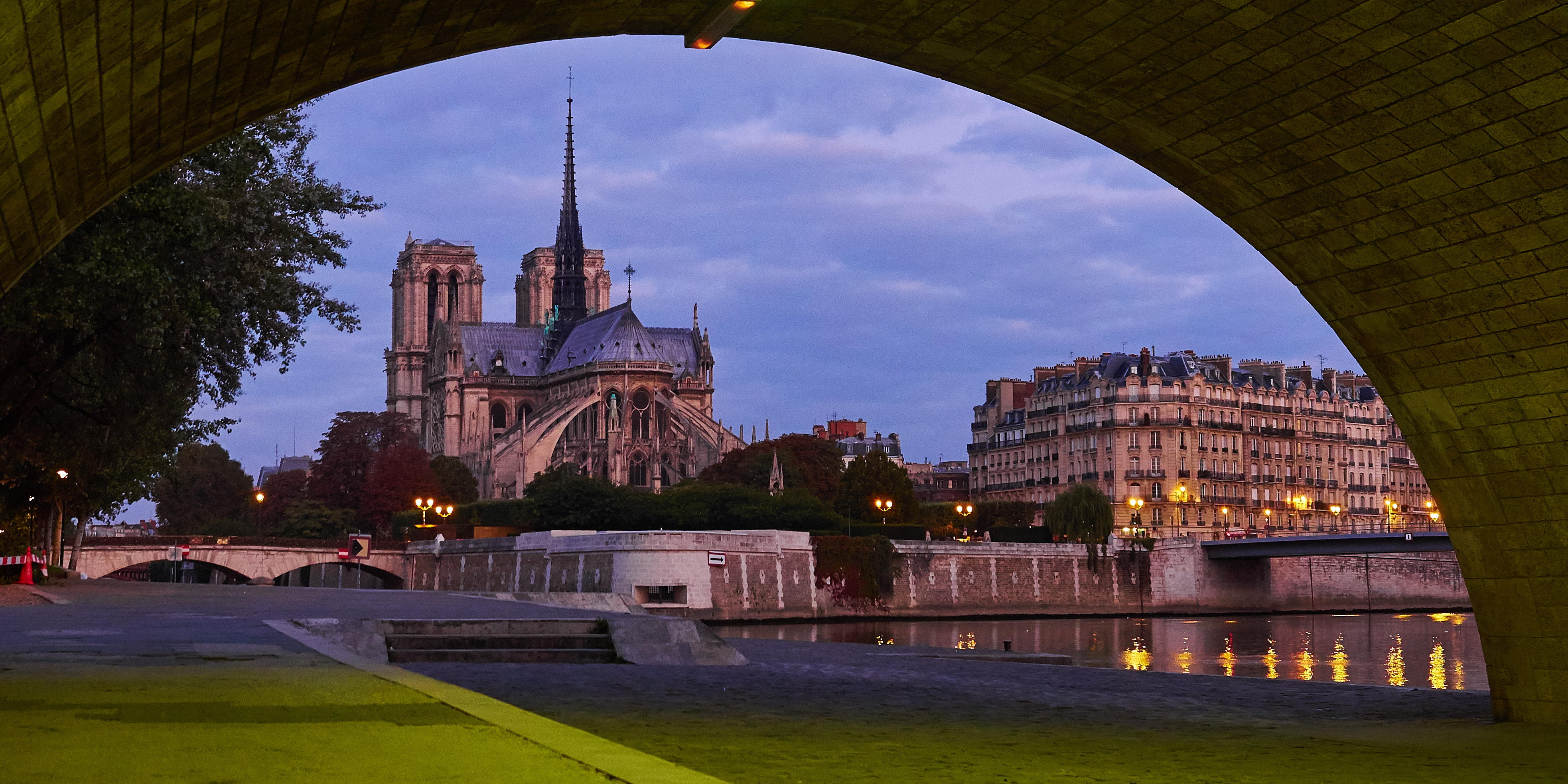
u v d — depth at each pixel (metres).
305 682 17.67
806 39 18.78
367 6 14.33
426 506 180.75
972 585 139.62
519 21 16.69
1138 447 191.38
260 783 9.88
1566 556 19.84
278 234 38.97
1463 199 17.42
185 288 37.03
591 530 169.50
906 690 24.36
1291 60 16.34
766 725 18.06
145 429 48.47
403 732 12.75
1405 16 14.80
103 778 9.99
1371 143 17.36
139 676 18.52
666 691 22.78
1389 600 164.25
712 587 120.88
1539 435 19.39
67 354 39.00
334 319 41.19
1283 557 157.12
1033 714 20.73
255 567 143.38
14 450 48.50
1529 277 17.80
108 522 86.69
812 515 162.75
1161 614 150.00
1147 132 19.38
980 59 18.53
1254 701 24.22
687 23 17.75
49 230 14.15
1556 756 16.62
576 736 12.52
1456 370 19.81
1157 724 19.73
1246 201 19.98
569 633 31.27
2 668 19.58
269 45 14.02
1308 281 20.72
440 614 36.28
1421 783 14.30
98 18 10.50
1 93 10.06
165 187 34.09
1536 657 20.55
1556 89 15.17
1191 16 15.95
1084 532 151.25
